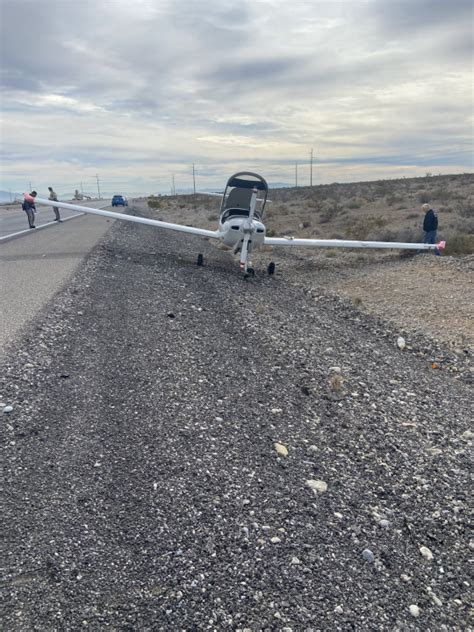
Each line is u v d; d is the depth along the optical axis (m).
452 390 5.86
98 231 21.02
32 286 9.39
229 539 3.18
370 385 5.84
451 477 4.03
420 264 13.72
